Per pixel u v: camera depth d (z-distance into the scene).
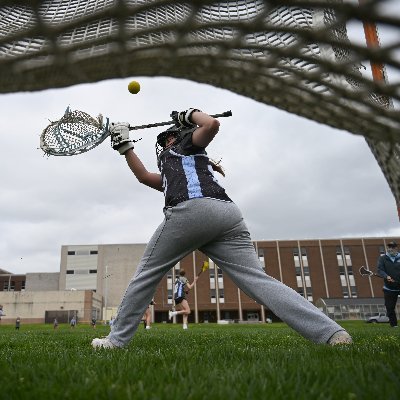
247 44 1.40
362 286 76.19
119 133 4.11
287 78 1.52
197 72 1.50
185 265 77.56
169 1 1.16
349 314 70.69
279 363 2.74
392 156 1.82
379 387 1.86
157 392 1.85
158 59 1.37
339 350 3.22
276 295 3.55
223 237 3.69
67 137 3.82
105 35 1.27
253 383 2.02
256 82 1.56
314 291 75.88
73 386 2.00
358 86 1.45
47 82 1.29
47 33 1.13
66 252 94.19
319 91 1.51
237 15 1.41
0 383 2.09
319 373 2.24
